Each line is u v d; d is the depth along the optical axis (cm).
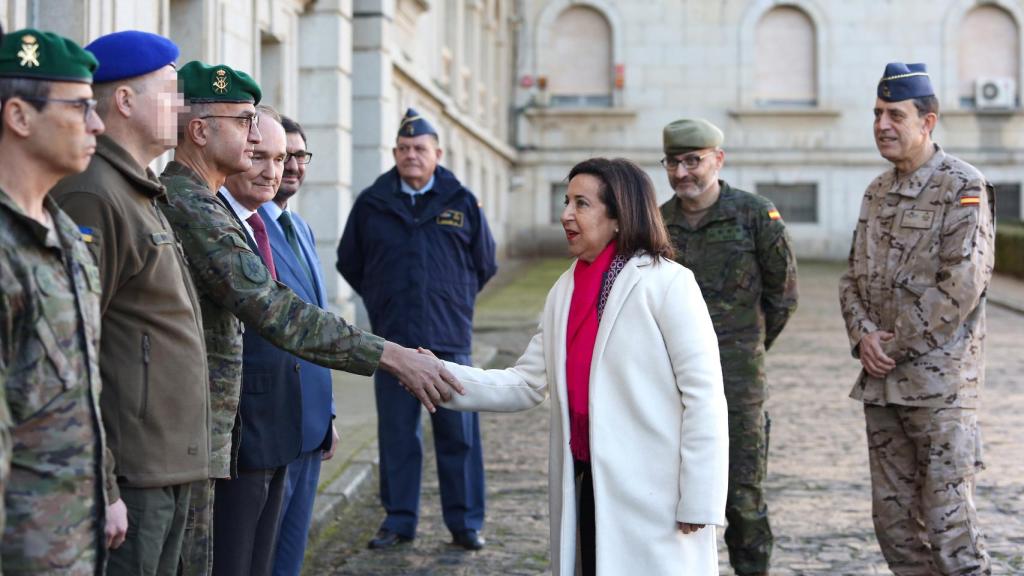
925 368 426
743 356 469
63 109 241
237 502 367
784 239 470
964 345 429
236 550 367
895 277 438
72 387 242
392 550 553
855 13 2878
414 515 564
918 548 447
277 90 1091
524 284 2131
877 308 445
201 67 338
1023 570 512
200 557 320
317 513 584
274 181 392
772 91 2922
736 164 2903
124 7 688
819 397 1007
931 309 422
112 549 288
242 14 955
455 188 592
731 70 2889
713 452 317
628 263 334
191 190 331
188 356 298
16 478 235
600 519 321
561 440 339
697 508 315
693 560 324
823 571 518
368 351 343
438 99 1808
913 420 431
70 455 241
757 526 468
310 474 418
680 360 323
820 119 2886
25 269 234
